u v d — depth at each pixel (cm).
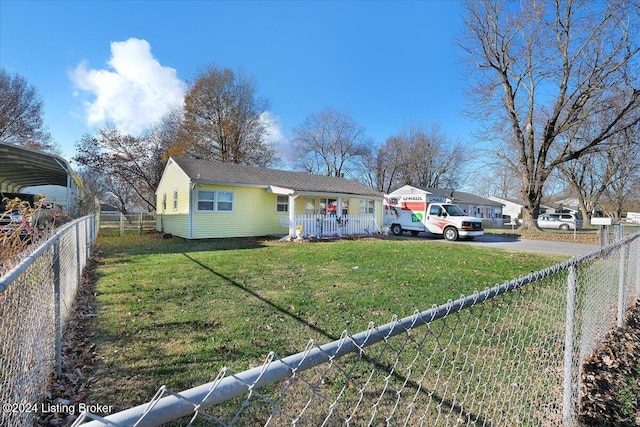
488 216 3944
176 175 1534
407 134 4181
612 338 398
